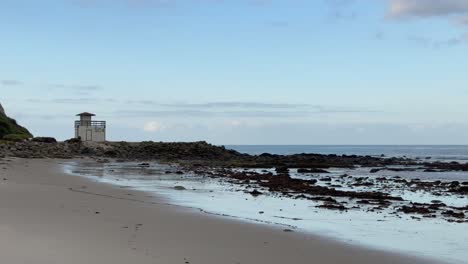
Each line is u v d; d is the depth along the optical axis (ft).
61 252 30.09
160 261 29.73
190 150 234.99
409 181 118.11
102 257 29.58
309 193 82.38
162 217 47.96
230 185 94.68
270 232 42.52
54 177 94.48
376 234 44.83
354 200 73.92
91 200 58.18
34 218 41.47
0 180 77.15
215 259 31.32
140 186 86.17
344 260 33.35
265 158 227.61
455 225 51.49
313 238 40.73
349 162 213.25
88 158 199.82
